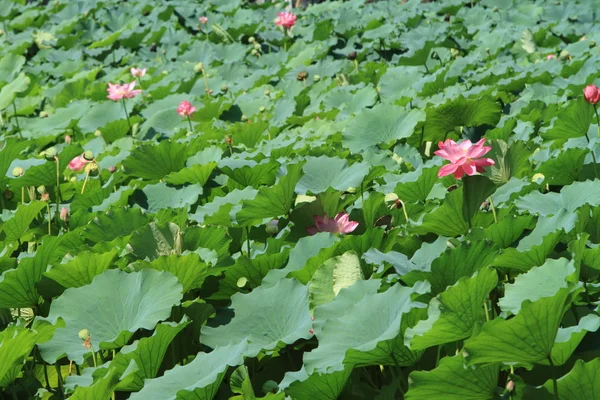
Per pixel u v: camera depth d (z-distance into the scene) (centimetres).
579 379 354
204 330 416
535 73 784
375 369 411
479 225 468
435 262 401
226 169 542
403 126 622
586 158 519
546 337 349
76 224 535
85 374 402
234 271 452
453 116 632
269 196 470
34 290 449
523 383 361
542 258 412
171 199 555
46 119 859
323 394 379
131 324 421
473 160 432
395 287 393
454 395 358
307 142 643
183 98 838
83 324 423
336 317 399
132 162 581
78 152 596
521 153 495
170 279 423
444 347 402
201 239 466
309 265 434
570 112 534
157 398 378
